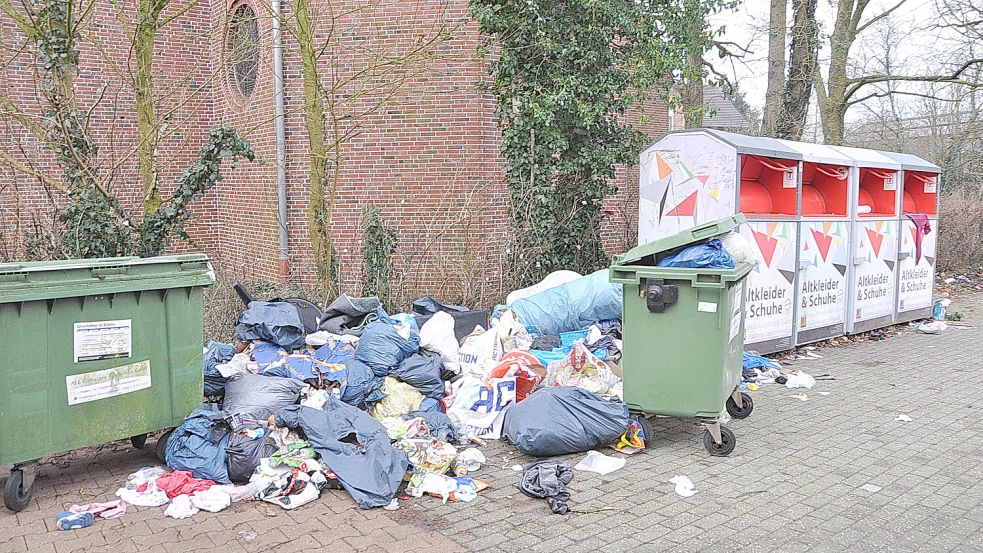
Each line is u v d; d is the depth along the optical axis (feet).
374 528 13.66
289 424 16.35
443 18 35.81
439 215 36.60
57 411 14.58
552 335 23.81
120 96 41.19
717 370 17.19
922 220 34.88
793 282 27.94
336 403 17.52
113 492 15.28
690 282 17.10
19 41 36.50
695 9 35.55
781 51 53.52
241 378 18.04
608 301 24.12
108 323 15.23
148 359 15.94
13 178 28.68
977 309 41.04
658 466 16.96
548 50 32.63
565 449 17.26
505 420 18.30
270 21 37.73
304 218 38.47
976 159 59.21
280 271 38.37
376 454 15.39
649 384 17.76
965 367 27.02
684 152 26.30
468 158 36.58
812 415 20.99
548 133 32.99
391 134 36.99
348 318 22.43
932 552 12.80
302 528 13.62
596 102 33.14
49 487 15.55
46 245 25.53
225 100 42.98
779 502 14.92
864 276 31.91
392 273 32.65
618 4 32.96
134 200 38.09
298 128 38.01
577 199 34.19
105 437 15.31
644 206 27.78
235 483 15.51
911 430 19.62
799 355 28.94
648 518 14.15
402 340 19.95
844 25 52.03
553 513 14.39
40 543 12.97
